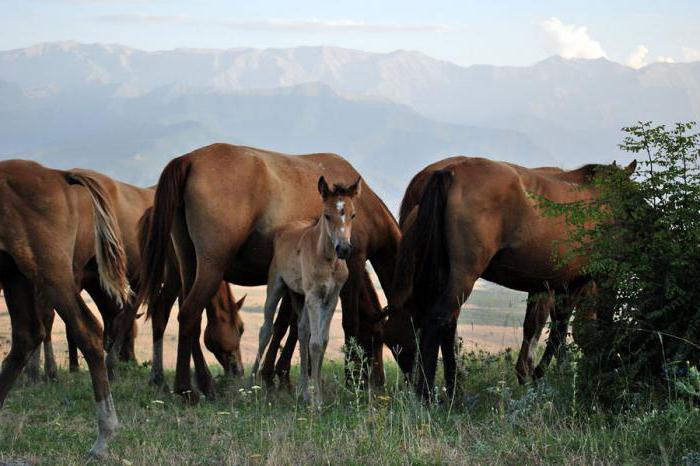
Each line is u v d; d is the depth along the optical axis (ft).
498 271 38.22
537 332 40.83
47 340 46.26
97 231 31.17
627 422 28.19
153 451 26.81
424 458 25.22
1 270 29.84
